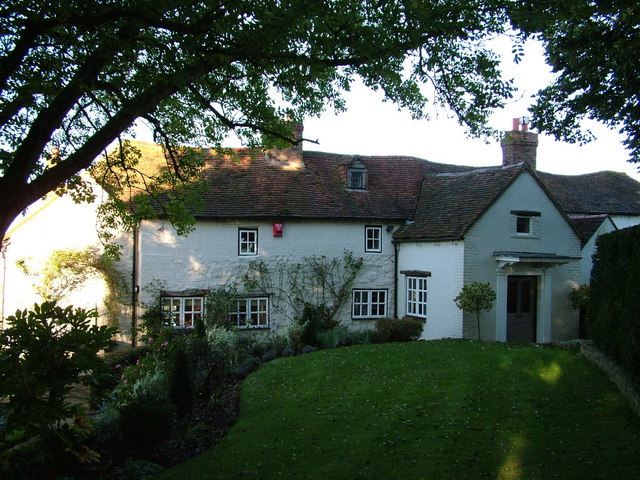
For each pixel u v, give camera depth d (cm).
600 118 1171
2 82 725
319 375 1198
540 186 1867
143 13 703
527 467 674
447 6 758
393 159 2400
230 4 707
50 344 684
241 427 897
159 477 706
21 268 1738
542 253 1861
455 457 720
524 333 1845
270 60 783
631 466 655
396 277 2014
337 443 797
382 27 776
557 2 743
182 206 1213
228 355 1318
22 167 690
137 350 1534
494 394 1000
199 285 1777
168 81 761
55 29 792
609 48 1017
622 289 1059
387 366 1246
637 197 2650
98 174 1559
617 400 923
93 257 1711
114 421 847
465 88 893
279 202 1903
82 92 737
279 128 1128
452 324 1745
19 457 702
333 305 1922
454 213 1847
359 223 1980
